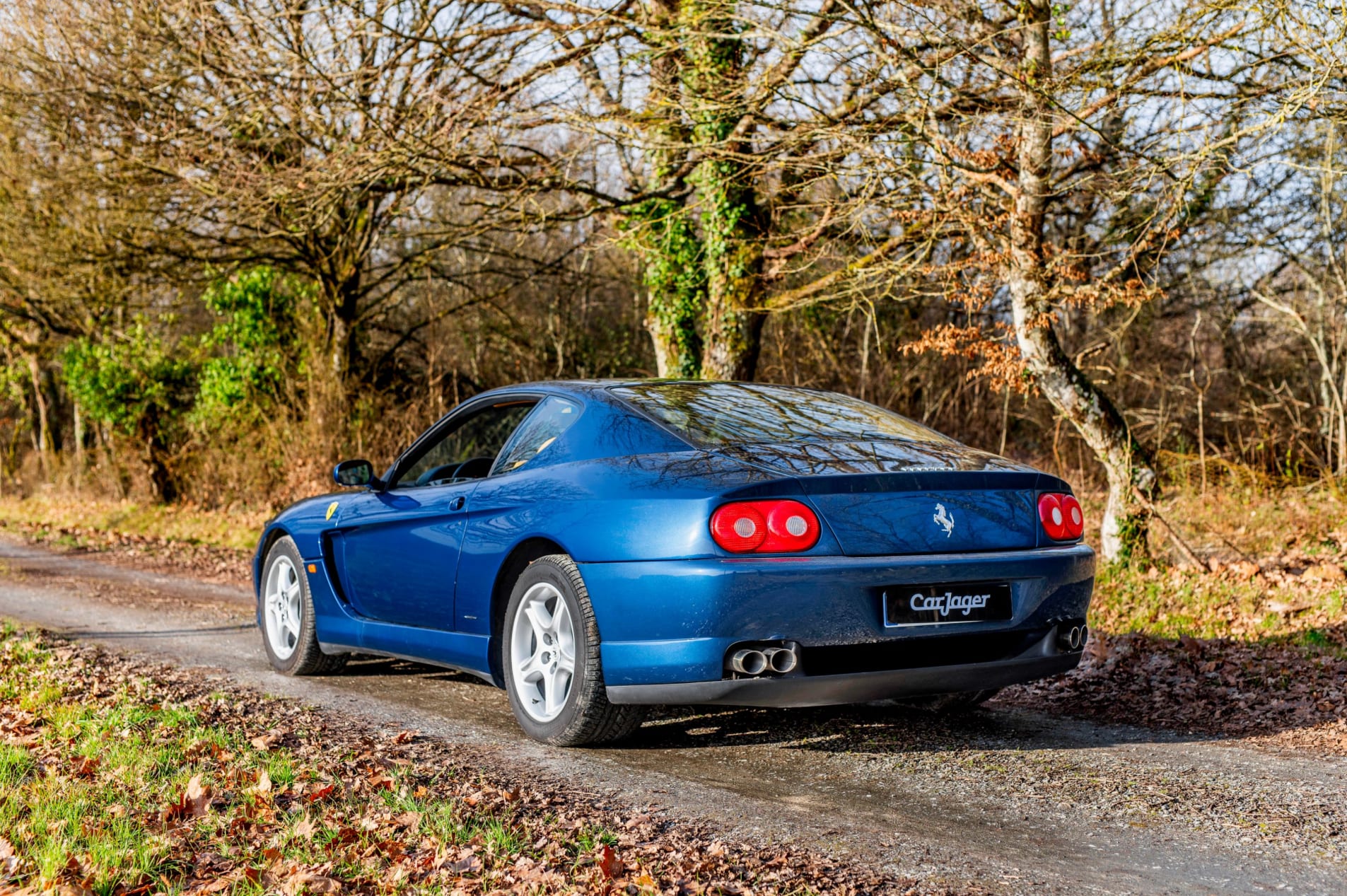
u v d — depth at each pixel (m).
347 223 17.36
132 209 16.27
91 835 3.10
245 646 7.11
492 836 3.15
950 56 8.23
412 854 3.06
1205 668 5.81
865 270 10.42
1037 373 9.02
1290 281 15.29
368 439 18.09
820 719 4.85
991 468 4.19
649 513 3.91
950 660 3.97
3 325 23.44
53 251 17.52
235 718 4.71
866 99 9.57
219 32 12.73
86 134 15.80
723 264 12.67
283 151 14.40
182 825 3.24
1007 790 3.78
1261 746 4.41
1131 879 2.94
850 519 3.82
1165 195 8.48
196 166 14.96
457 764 4.04
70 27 14.39
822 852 3.12
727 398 4.71
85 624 8.16
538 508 4.33
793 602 3.71
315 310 19.55
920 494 3.95
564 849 3.12
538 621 4.37
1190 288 15.45
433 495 5.04
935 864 3.04
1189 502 11.59
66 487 23.98
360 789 3.63
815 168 9.84
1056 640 4.18
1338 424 13.33
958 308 14.01
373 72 11.88
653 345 24.36
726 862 3.03
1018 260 8.72
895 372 19.69
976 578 3.93
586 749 4.30
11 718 4.68
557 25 11.22
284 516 6.13
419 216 15.98
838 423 4.57
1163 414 16.06
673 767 4.04
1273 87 8.04
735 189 12.48
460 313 22.22
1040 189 8.61
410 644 5.14
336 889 2.79
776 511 3.75
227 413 19.58
